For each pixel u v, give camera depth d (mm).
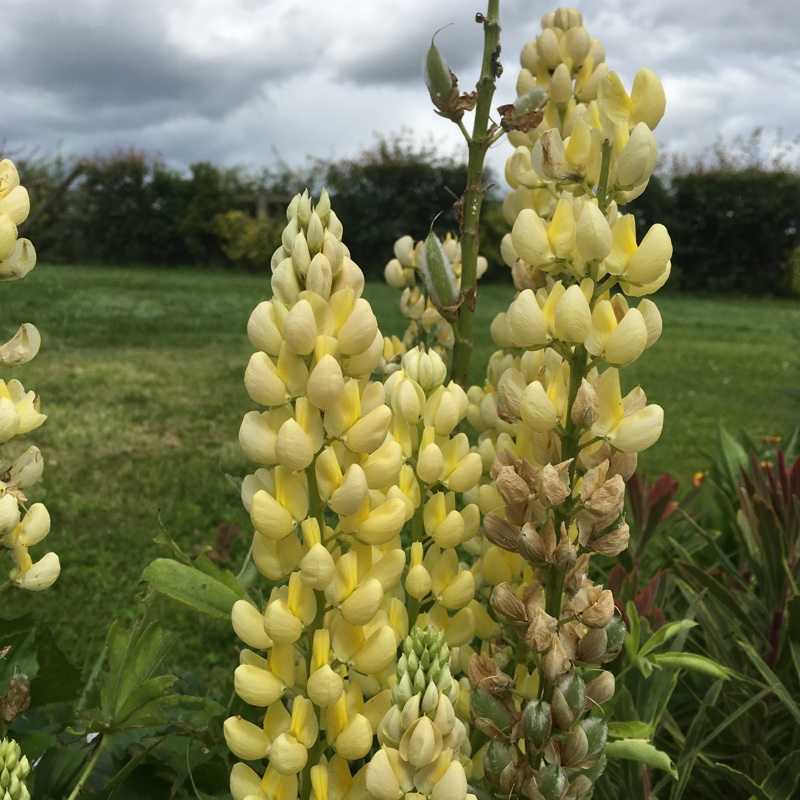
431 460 956
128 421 6430
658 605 1801
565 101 1315
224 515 4574
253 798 831
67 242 22797
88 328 11016
